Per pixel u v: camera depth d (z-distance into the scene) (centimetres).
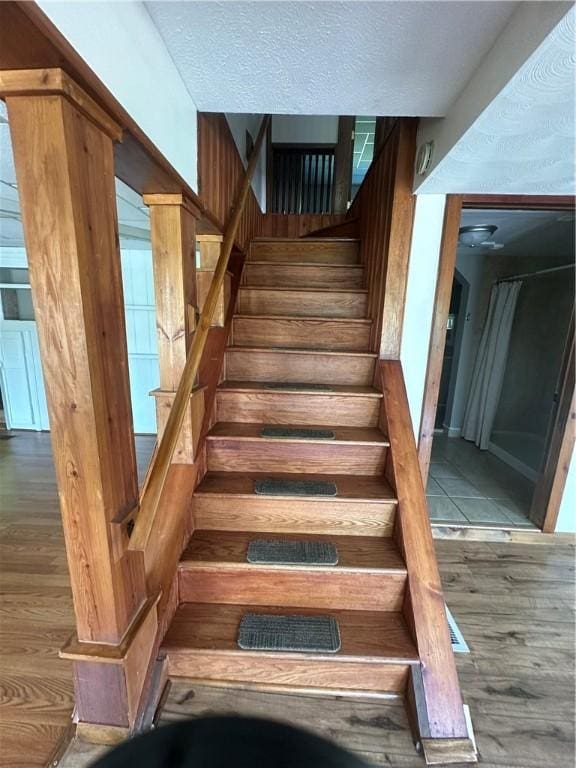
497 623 174
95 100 81
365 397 192
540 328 370
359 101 138
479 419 423
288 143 470
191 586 147
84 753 112
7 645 155
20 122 74
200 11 98
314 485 168
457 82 121
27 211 78
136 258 402
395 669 130
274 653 129
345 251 294
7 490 288
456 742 117
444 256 195
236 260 261
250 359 214
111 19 85
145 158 109
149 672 123
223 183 211
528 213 248
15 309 411
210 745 48
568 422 229
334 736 121
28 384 419
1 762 113
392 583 144
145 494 103
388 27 99
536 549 236
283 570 144
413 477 162
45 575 196
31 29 61
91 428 90
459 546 238
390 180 201
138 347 419
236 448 180
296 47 109
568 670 150
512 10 91
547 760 118
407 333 206
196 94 140
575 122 113
